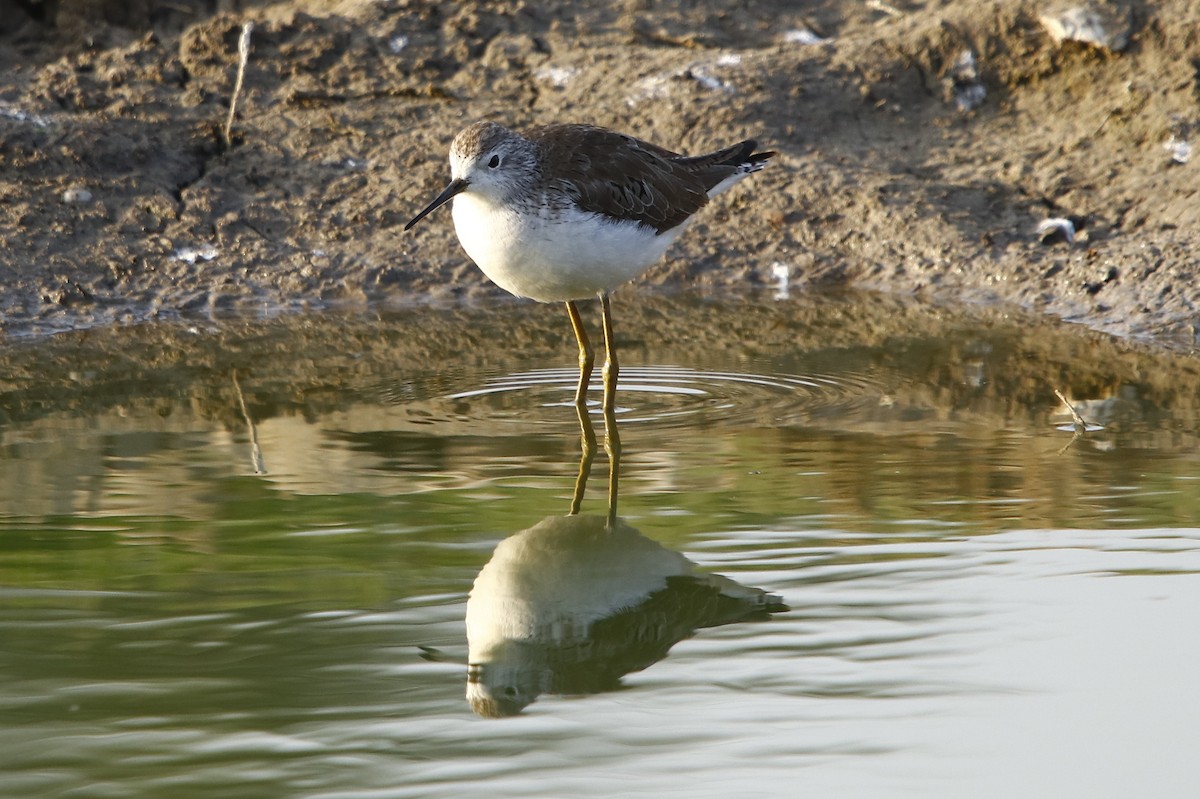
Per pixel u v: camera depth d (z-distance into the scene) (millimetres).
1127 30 17656
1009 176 16984
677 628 8133
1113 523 9398
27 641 7895
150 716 7098
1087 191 16484
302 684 7438
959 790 6383
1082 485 10117
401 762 6672
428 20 19438
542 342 14531
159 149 17281
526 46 19141
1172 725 6879
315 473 10742
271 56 18672
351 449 11305
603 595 8578
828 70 18406
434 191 17031
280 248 16453
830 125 17922
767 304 15617
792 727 6953
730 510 9852
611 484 10453
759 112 17828
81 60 18641
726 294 16047
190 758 6695
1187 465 10477
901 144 17750
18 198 16375
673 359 13797
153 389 13055
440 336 14758
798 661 7625
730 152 13344
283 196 17047
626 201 11773
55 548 9273
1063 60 17953
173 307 15555
